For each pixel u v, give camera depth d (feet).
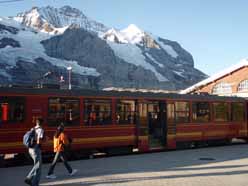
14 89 57.26
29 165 57.57
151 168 52.85
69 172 47.03
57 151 45.78
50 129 60.13
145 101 74.08
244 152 75.20
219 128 88.17
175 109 79.15
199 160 61.98
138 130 72.18
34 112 58.75
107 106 68.08
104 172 49.29
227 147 86.89
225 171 50.39
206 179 44.55
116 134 68.90
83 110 64.69
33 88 59.31
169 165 55.98
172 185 40.83
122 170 51.01
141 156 68.33
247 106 96.58
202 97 84.99
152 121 76.64
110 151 69.31
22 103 57.67
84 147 64.34
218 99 88.74
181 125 79.97
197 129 83.10
